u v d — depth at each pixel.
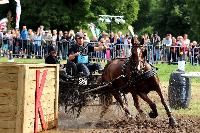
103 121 13.95
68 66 14.73
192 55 31.58
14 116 10.43
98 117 14.64
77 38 15.05
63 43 28.28
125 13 67.75
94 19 58.34
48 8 54.84
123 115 14.99
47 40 28.75
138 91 13.56
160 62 30.50
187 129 12.39
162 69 27.48
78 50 15.00
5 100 10.48
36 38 28.98
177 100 16.41
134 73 13.27
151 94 19.58
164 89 20.59
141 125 13.09
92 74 15.20
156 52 30.31
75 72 14.71
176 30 85.56
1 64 10.76
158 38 30.81
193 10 65.69
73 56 14.80
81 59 14.95
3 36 29.16
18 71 10.40
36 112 10.99
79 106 14.30
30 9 55.56
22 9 56.19
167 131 12.10
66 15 55.44
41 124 11.36
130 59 13.49
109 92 14.32
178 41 31.39
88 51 15.41
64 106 14.84
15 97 10.41
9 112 10.46
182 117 14.43
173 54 30.70
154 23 90.19
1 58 28.86
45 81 11.46
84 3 56.56
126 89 13.80
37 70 10.96
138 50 13.30
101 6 61.00
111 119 14.33
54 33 29.23
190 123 13.33
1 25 32.06
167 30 86.12
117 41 28.94
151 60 30.12
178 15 83.81
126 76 13.52
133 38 13.47
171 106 16.58
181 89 16.38
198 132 11.97
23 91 10.37
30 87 10.67
